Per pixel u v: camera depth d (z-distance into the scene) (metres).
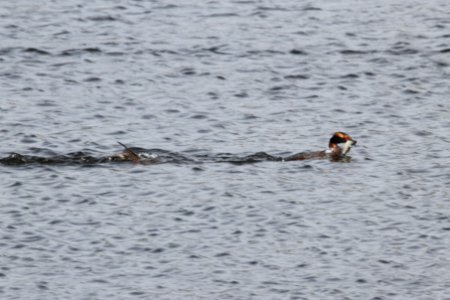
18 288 32.53
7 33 56.75
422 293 32.53
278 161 41.97
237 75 52.41
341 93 50.47
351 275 33.50
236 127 46.19
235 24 59.03
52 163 41.19
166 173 40.47
